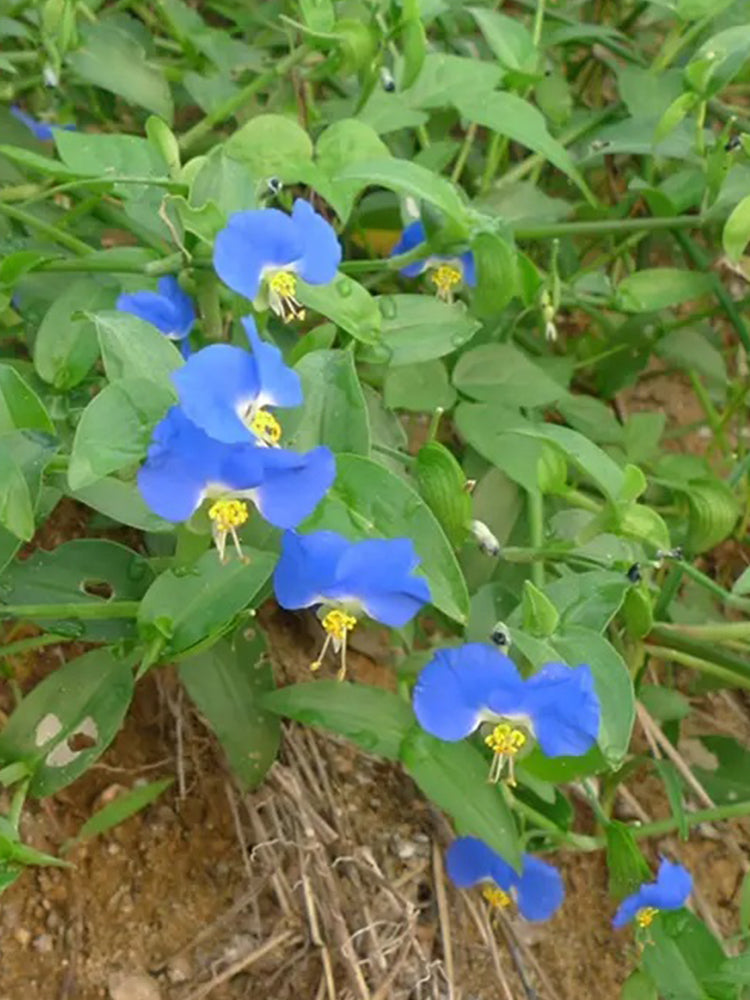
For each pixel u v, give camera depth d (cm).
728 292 31
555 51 31
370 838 22
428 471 19
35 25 26
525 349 28
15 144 25
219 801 22
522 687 18
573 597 19
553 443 19
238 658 21
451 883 22
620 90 28
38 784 19
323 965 21
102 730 19
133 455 16
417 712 19
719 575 28
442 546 17
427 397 23
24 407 17
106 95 28
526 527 23
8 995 20
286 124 21
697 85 24
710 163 25
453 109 28
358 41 23
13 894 20
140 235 23
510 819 19
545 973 22
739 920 24
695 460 26
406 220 24
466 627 21
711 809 22
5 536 18
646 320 28
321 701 20
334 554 17
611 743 18
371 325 20
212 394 16
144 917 21
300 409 18
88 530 24
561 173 30
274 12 29
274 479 16
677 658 23
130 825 21
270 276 19
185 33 27
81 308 20
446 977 21
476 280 22
